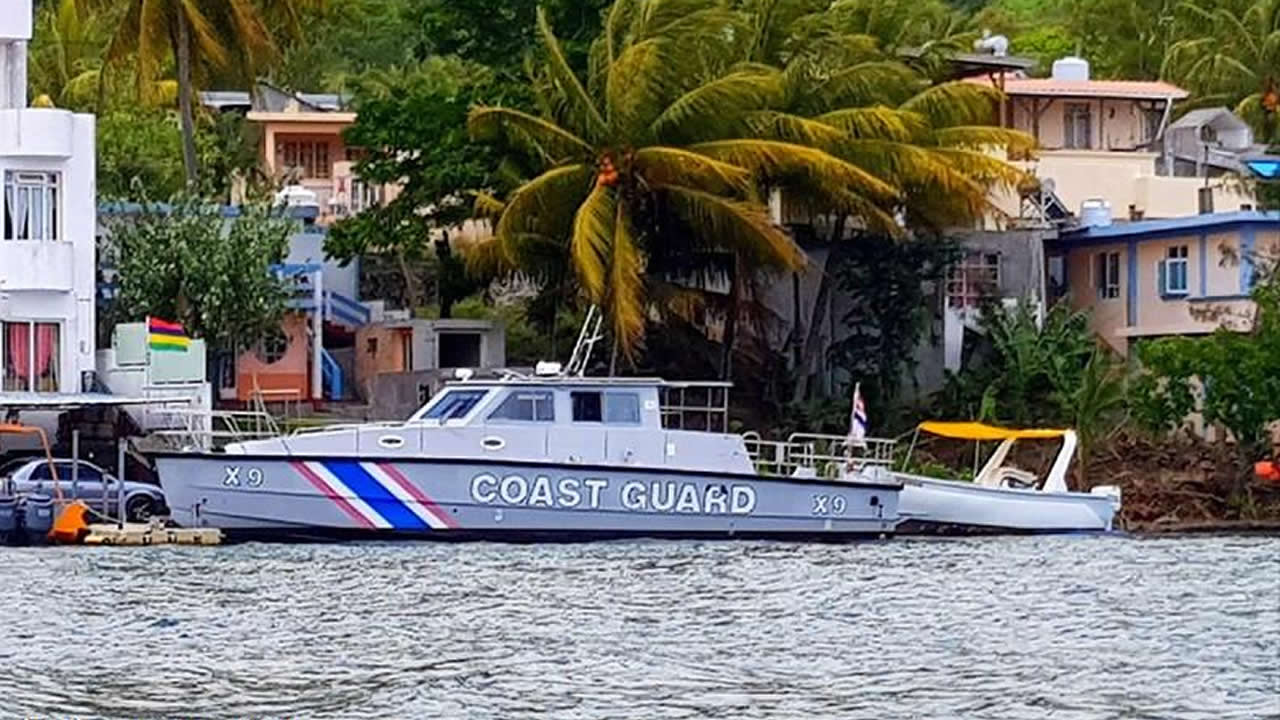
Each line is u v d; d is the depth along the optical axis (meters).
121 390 78.56
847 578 57.94
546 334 94.50
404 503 64.19
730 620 49.81
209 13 90.81
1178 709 39.03
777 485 66.44
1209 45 123.19
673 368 90.88
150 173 103.06
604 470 64.94
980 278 96.50
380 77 115.19
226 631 47.84
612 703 39.44
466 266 91.19
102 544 65.69
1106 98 110.00
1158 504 80.81
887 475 70.44
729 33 90.19
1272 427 87.31
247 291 87.12
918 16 104.44
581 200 86.62
